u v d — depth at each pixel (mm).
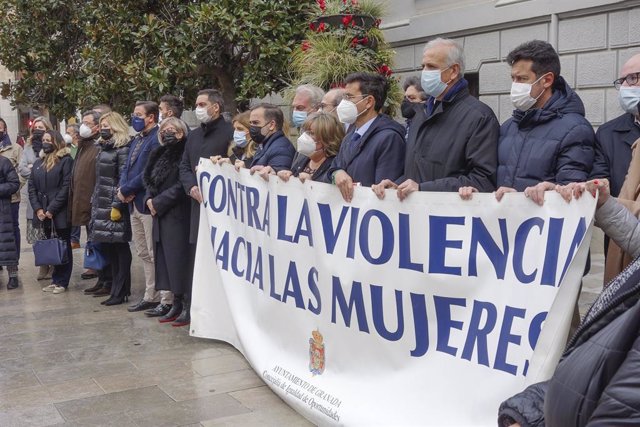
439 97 3607
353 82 4094
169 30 8352
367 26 7602
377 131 4066
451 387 3105
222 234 5059
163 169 5812
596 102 7426
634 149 3217
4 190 7488
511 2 8078
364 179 4008
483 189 3424
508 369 2877
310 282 3971
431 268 3197
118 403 4250
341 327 3709
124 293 6809
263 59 7988
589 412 1588
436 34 9141
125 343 5484
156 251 5934
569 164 3215
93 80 9023
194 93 9297
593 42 7363
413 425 3189
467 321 3074
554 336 2639
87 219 7055
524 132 3375
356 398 3523
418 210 3240
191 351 5215
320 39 7395
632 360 1497
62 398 4363
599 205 2633
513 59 3344
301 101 5188
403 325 3348
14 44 11367
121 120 6621
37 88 11664
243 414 4020
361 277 3553
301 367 4059
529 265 2830
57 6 10781
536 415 1931
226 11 7734
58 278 7441
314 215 3893
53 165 7422
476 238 3037
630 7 6969
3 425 3967
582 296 6293
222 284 5039
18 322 6246
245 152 5543
